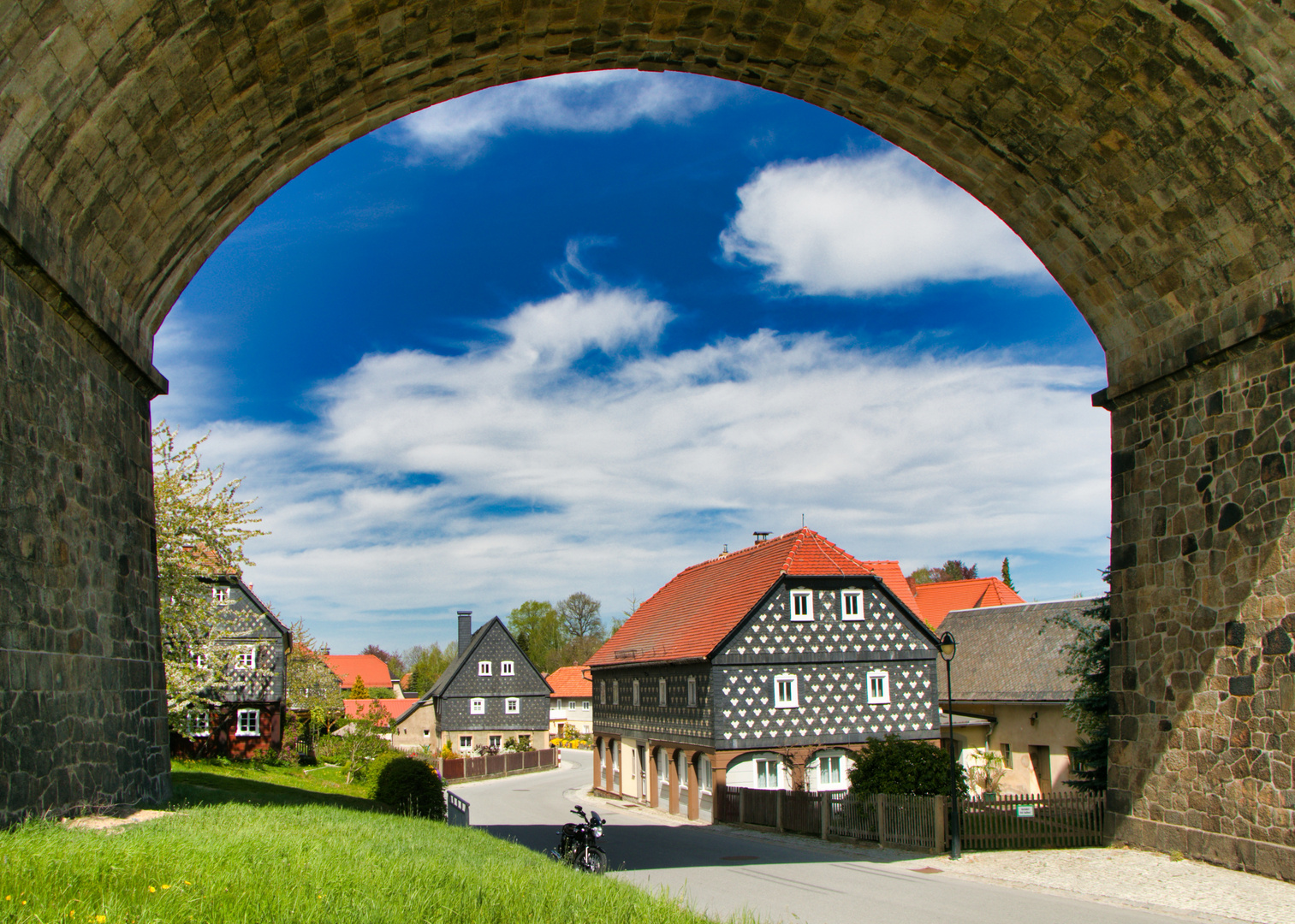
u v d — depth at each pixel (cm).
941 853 1593
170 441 2323
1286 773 1068
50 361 912
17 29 722
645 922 647
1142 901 1056
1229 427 1178
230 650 2581
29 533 851
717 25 1243
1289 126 1009
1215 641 1188
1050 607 2994
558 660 9638
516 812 3088
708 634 2830
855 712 2742
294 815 1170
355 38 1052
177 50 887
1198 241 1193
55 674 889
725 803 2570
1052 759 2616
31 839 667
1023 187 1377
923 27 1184
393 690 9181
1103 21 1062
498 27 1173
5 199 792
